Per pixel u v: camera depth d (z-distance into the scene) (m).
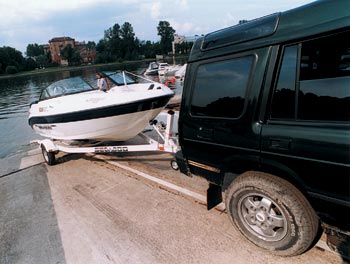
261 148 2.08
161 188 3.72
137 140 6.04
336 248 1.93
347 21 1.62
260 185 2.12
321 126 1.77
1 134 10.64
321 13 1.76
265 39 2.03
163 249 2.48
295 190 1.98
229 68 2.27
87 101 4.22
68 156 5.70
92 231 2.88
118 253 2.49
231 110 2.27
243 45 2.17
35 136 9.78
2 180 4.84
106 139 4.84
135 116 4.23
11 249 2.74
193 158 2.76
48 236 2.88
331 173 1.73
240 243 2.45
